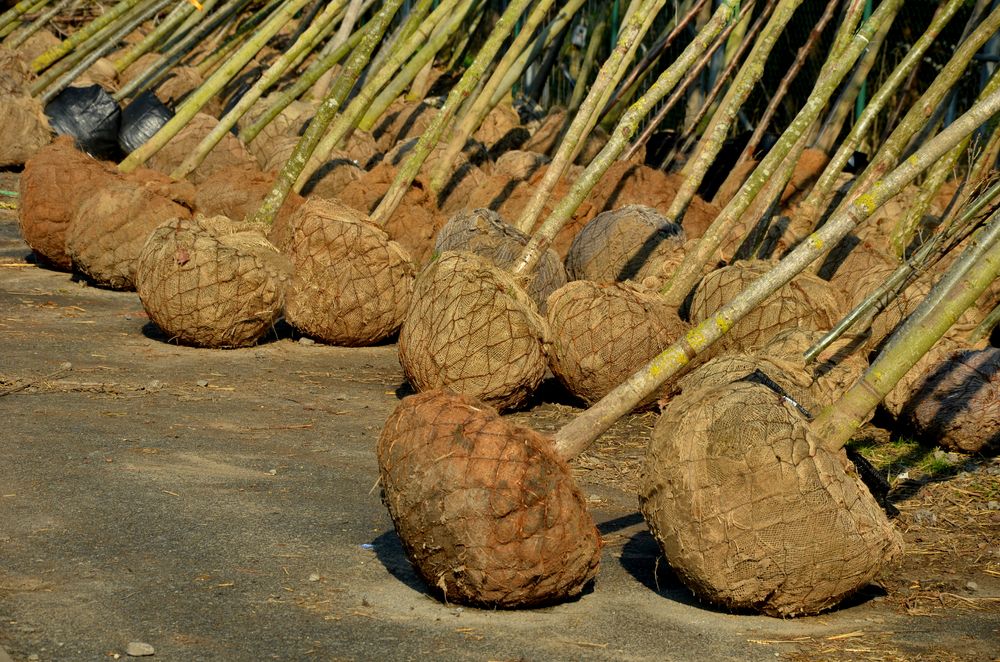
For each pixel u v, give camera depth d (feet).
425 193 31.55
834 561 11.85
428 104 46.47
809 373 16.81
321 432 18.98
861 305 16.46
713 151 27.91
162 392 20.88
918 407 20.07
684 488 12.05
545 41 41.55
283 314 26.58
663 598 12.64
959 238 16.93
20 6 52.80
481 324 20.24
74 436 17.44
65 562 12.31
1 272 31.63
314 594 11.88
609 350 20.93
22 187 31.71
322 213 25.72
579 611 12.02
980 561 14.29
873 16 22.79
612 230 28.07
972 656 11.19
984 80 33.96
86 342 24.50
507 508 11.51
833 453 12.46
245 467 16.55
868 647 11.36
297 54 36.58
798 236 25.35
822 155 33.58
